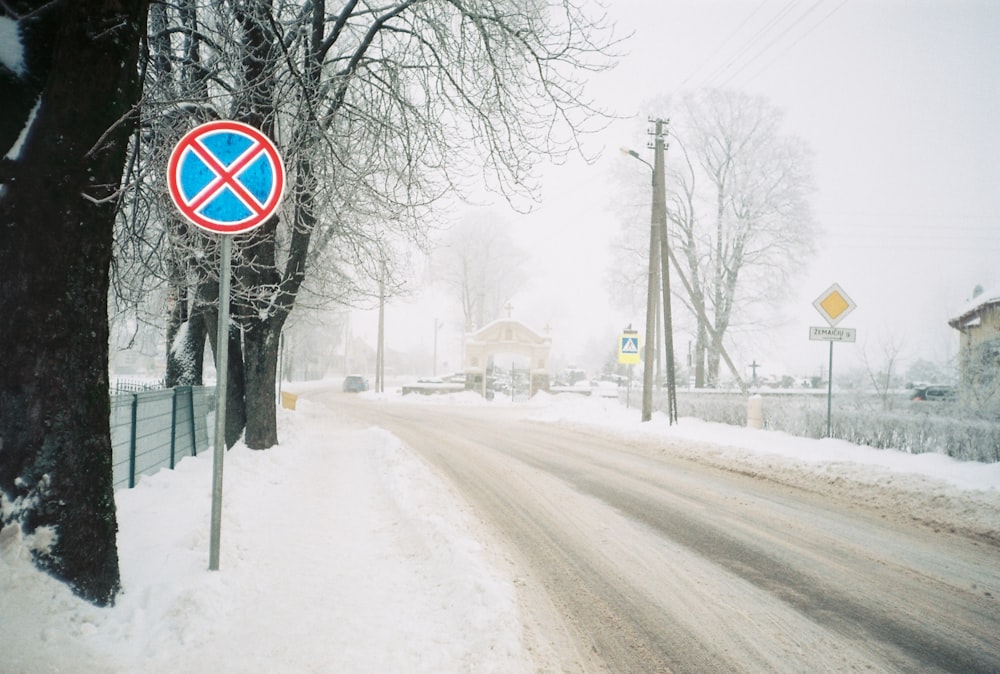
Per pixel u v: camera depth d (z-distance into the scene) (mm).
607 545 5969
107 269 3715
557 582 4875
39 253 3352
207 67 7527
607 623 4113
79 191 3453
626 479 9758
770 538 6250
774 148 32531
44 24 3482
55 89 3395
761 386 44406
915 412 12945
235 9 7180
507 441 15383
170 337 13078
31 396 3332
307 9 8836
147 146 7094
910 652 3736
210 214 4395
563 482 9453
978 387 15352
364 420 21891
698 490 8820
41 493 3322
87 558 3449
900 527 6688
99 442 3604
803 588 4805
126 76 3648
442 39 8375
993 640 3912
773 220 32250
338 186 9008
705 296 33281
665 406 22047
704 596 4633
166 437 8438
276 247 11914
